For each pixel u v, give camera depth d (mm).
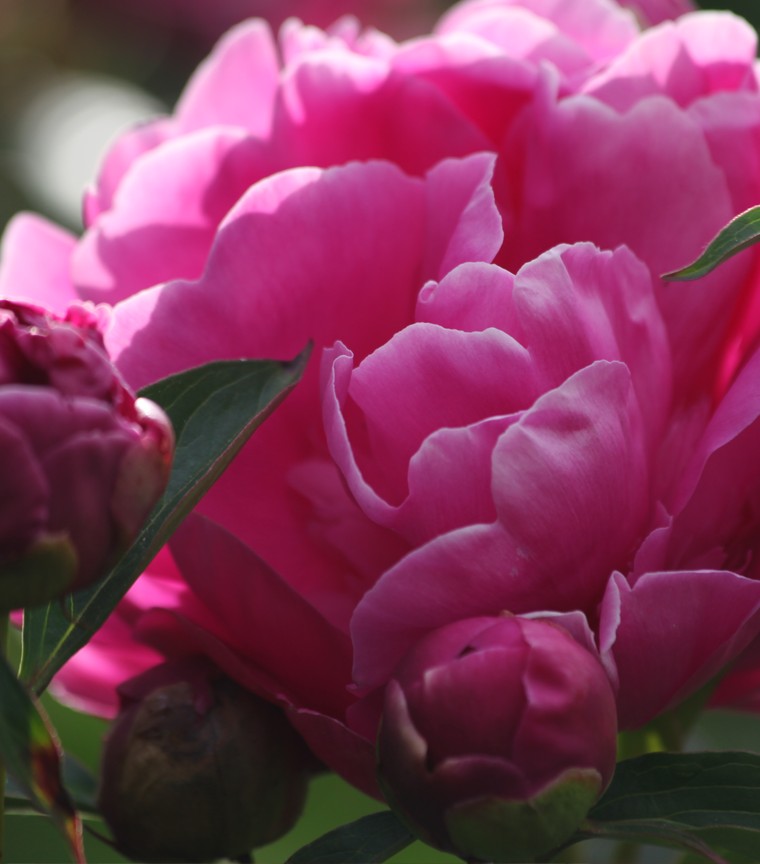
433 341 757
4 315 728
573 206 795
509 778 738
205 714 794
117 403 727
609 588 754
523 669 740
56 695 858
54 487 717
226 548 771
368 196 791
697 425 796
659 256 795
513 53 833
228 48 854
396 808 751
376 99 819
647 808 761
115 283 820
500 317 763
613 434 756
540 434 749
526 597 755
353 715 767
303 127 819
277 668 787
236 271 786
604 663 752
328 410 762
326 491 792
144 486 726
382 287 796
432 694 741
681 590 755
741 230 751
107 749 799
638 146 792
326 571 791
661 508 773
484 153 794
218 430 769
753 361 779
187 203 820
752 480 778
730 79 816
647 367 779
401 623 754
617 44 854
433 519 754
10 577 719
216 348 790
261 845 805
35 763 720
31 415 715
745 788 760
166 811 792
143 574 807
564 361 761
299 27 850
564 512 751
